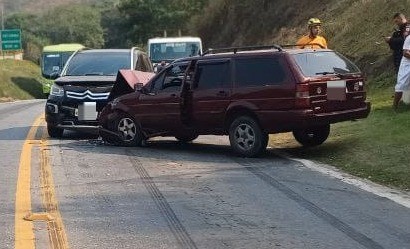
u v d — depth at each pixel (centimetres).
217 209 710
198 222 657
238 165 984
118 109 1209
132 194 787
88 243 588
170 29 4772
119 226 644
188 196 775
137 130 1195
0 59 6072
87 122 1281
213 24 3828
